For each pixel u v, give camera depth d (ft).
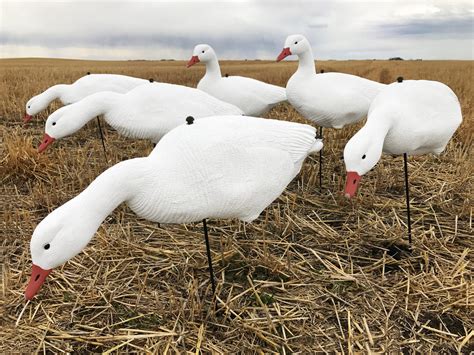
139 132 4.95
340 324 3.18
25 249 4.12
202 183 2.91
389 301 3.42
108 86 6.89
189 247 4.14
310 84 5.16
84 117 4.89
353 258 4.00
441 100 3.81
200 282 3.65
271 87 6.50
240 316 3.28
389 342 3.02
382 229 4.41
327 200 5.11
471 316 3.29
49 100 7.11
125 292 3.52
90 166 6.13
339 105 4.99
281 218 4.63
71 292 3.50
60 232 2.55
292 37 5.24
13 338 3.05
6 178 5.57
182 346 3.00
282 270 3.78
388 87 3.92
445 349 2.98
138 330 3.09
